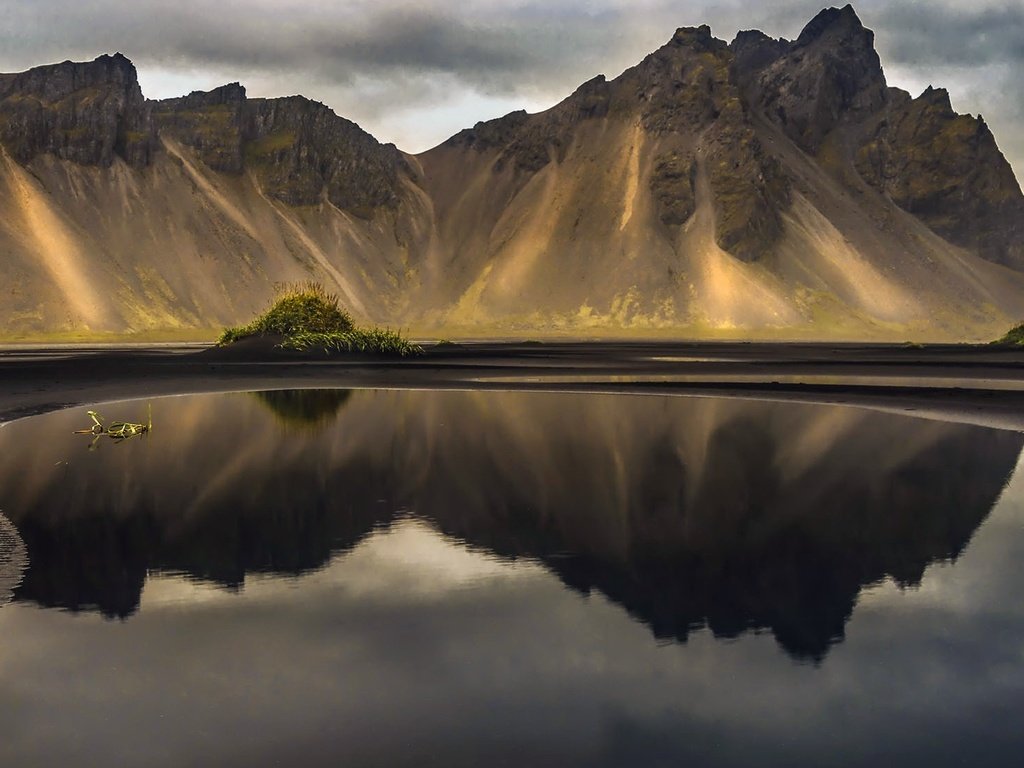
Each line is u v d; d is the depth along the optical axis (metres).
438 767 7.29
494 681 8.73
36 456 21.09
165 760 7.35
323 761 7.37
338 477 18.81
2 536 13.77
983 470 20.38
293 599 10.98
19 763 7.29
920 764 7.30
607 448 23.22
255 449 22.39
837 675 8.92
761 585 11.70
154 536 13.86
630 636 9.88
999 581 11.96
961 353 105.00
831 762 7.38
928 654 9.45
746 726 7.90
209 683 8.67
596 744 7.63
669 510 16.02
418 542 13.67
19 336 168.62
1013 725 7.96
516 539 13.92
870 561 12.86
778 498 17.12
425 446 23.22
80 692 8.48
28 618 10.31
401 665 9.08
